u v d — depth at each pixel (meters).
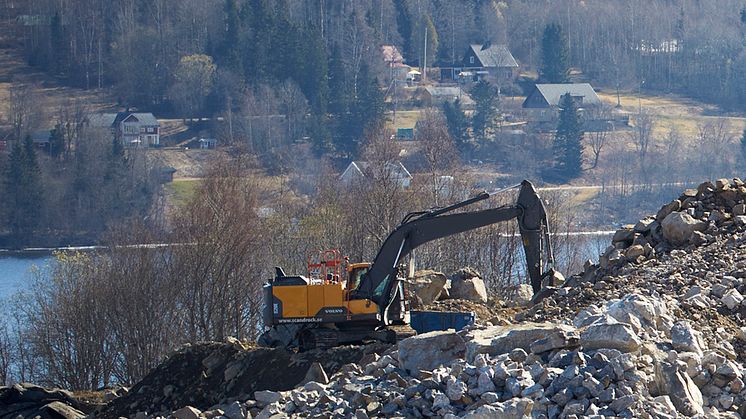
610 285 69.69
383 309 76.62
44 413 90.50
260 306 153.88
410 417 45.47
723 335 53.38
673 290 63.31
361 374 53.16
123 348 140.50
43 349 142.88
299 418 48.59
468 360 48.97
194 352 78.12
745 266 63.81
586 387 43.09
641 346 46.28
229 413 51.84
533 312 70.31
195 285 146.00
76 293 141.88
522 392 43.75
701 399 44.66
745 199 76.50
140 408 76.75
